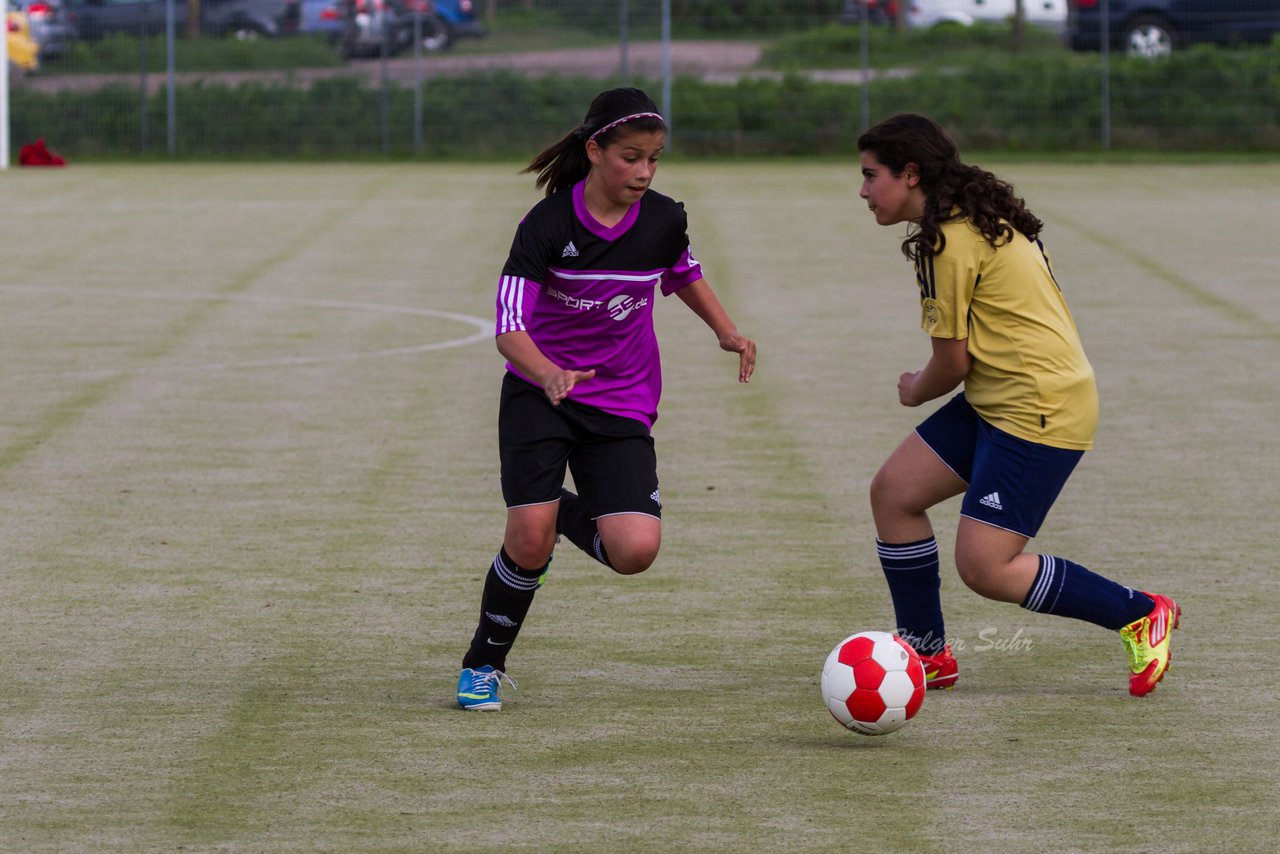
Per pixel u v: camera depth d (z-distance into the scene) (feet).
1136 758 36.52
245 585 51.70
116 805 33.68
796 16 254.06
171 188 195.93
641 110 37.88
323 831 32.27
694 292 41.91
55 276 126.41
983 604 49.96
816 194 186.91
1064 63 247.50
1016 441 39.34
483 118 247.09
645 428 40.37
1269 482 65.57
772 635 46.80
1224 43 247.50
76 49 246.06
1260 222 158.30
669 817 33.01
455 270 130.00
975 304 39.24
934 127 39.55
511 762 36.35
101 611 48.80
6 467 67.82
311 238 148.87
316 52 250.57
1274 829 32.35
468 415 78.69
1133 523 59.36
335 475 66.74
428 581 52.29
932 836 31.99
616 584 52.11
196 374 88.53
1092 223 158.20
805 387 86.02
